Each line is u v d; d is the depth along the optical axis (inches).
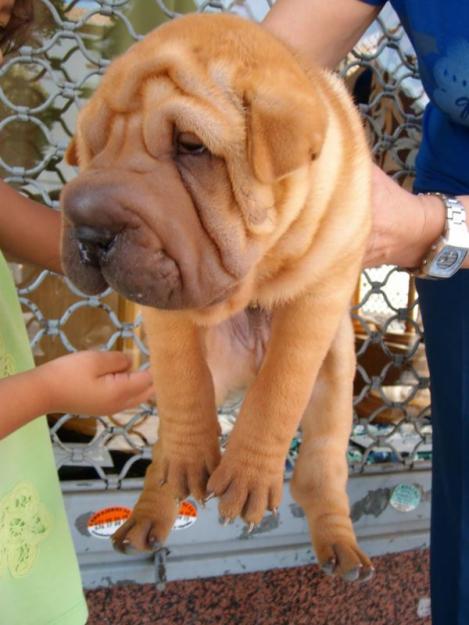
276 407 48.1
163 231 38.3
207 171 40.8
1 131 72.7
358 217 49.8
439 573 67.4
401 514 85.9
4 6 54.4
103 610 74.4
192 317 46.2
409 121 84.1
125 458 78.4
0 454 52.1
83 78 70.4
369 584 85.9
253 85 41.2
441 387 66.9
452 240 58.0
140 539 53.8
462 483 65.1
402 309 83.3
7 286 55.7
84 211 37.0
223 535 77.1
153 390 50.5
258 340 59.2
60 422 73.0
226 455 48.3
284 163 40.4
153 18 76.6
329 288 49.5
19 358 54.9
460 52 57.7
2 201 57.6
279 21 65.1
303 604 83.0
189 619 78.2
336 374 62.7
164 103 39.9
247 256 42.6
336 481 62.1
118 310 76.7
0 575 51.1
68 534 57.4
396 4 62.5
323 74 54.2
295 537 80.5
